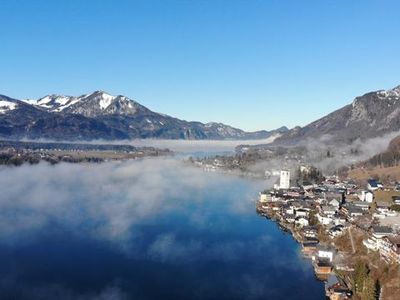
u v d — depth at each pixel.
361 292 191.00
